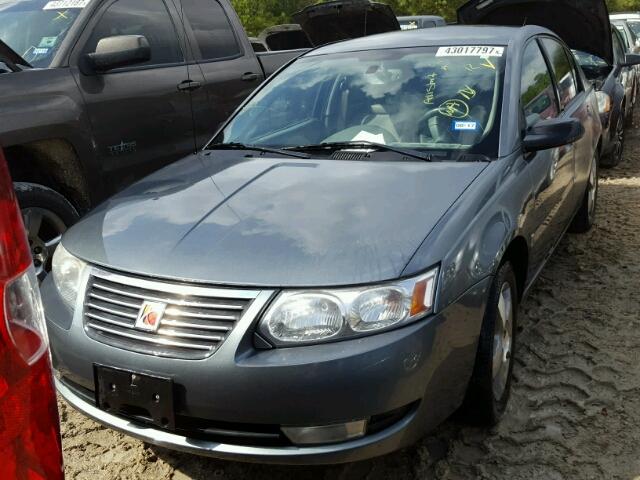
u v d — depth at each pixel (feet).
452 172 10.00
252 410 7.47
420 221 8.58
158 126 15.83
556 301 13.89
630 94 30.17
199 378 7.54
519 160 10.80
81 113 13.87
